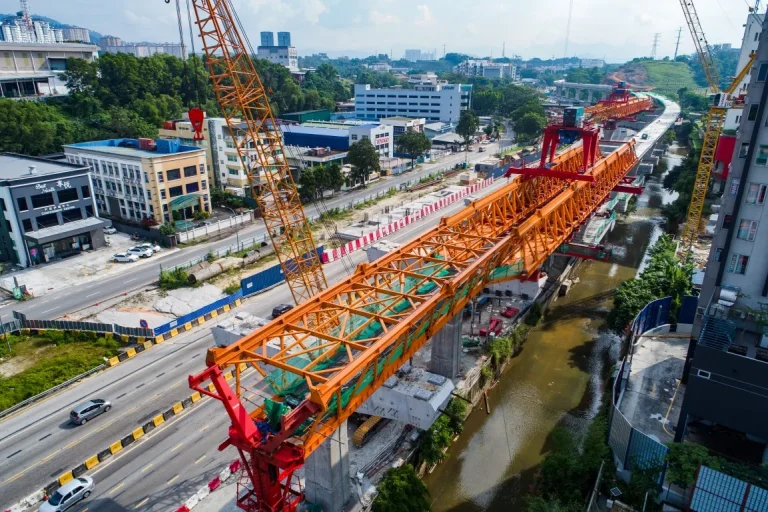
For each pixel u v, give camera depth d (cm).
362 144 11888
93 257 7812
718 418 3634
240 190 10594
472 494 4009
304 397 3156
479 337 5512
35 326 5647
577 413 4862
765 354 3659
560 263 7444
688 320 5616
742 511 3080
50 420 4325
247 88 5138
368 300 4222
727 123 10081
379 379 3447
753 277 4166
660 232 9681
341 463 3334
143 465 3850
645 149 12212
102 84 14138
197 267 7144
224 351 3008
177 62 15912
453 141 17300
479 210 5591
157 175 8612
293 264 6353
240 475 3728
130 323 5894
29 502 3481
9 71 14938
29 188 7300
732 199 4162
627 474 3722
